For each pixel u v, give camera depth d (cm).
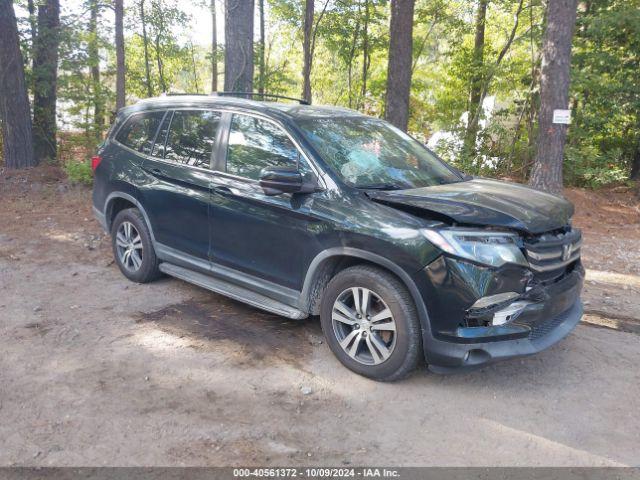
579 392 402
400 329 379
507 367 434
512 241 370
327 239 407
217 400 372
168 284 583
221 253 486
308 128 457
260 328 486
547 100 995
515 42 1558
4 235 737
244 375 406
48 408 355
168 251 536
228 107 501
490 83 1593
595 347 477
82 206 899
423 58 2219
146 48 1934
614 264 737
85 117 1455
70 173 1015
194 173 500
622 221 1034
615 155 1302
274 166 447
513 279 364
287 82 2180
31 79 1316
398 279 385
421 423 356
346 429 346
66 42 1355
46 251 681
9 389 375
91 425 338
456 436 343
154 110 568
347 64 1989
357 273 396
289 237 432
